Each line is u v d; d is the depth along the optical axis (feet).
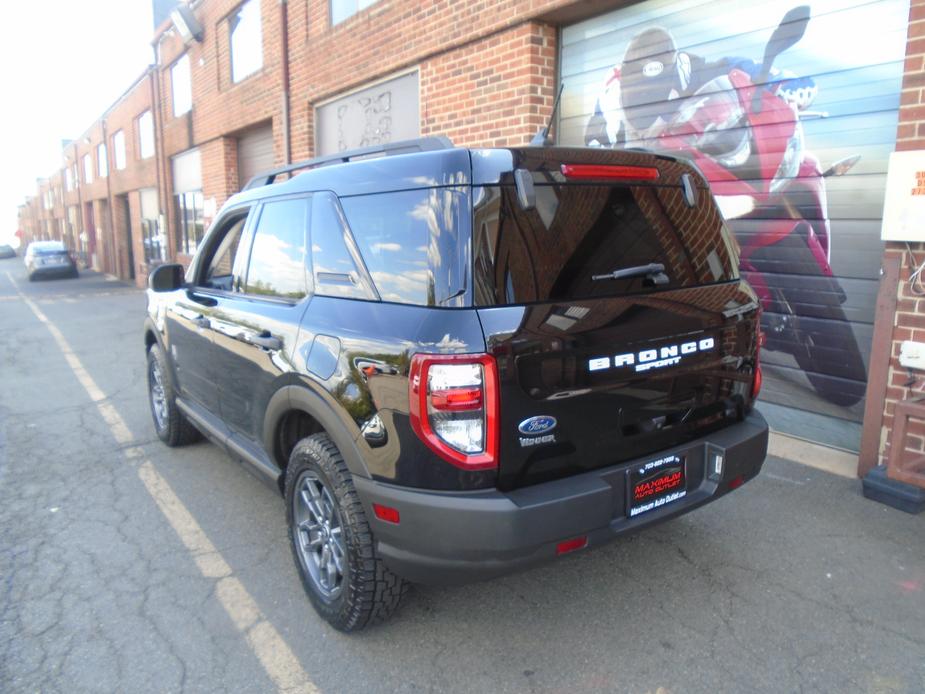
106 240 101.19
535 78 20.52
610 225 8.43
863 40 13.85
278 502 13.69
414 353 7.46
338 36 30.01
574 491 7.63
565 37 20.66
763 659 8.52
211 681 8.41
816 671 8.29
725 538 11.51
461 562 7.48
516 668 8.49
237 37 41.78
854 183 14.32
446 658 8.71
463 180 7.66
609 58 19.38
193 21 46.34
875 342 12.94
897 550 10.99
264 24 36.86
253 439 11.55
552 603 9.83
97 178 99.45
